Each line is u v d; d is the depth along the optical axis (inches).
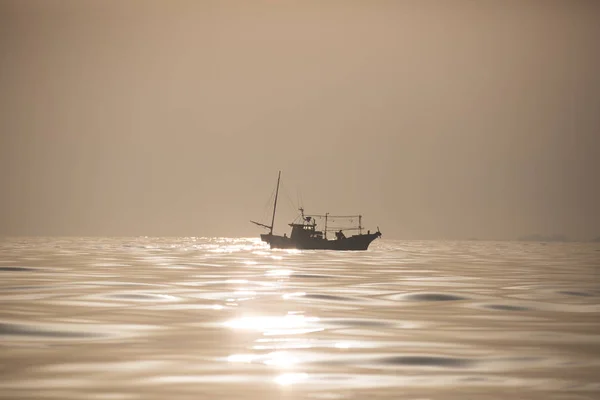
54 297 7500.0
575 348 4621.1
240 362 4101.9
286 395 3380.9
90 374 3779.5
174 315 6072.8
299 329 5344.5
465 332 5285.4
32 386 3516.2
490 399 3326.8
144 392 3410.4
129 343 4690.0
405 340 4896.7
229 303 7042.3
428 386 3565.5
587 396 3390.7
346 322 5753.0
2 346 4569.4
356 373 3846.0
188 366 3986.2
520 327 5570.9
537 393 3437.5
